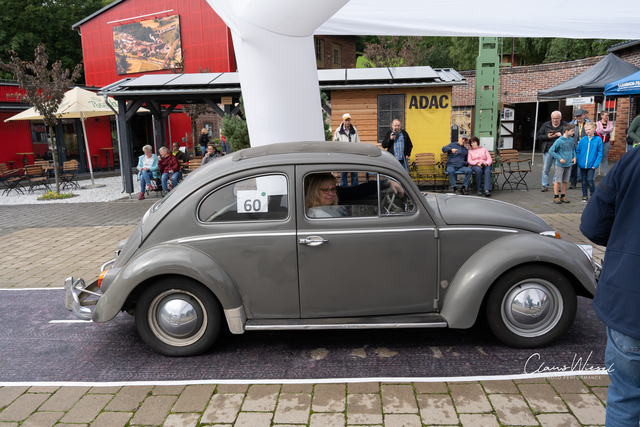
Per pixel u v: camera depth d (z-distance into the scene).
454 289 3.51
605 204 2.06
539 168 16.64
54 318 4.60
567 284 3.49
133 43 26.78
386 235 3.49
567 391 3.02
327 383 3.22
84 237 8.14
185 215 3.57
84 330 4.30
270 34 4.52
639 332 1.89
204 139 17.36
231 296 3.48
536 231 3.70
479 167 10.98
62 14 33.72
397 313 3.60
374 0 5.04
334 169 3.51
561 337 3.80
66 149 20.78
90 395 3.16
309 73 4.83
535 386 3.09
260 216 3.54
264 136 4.82
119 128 12.98
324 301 3.56
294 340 3.94
